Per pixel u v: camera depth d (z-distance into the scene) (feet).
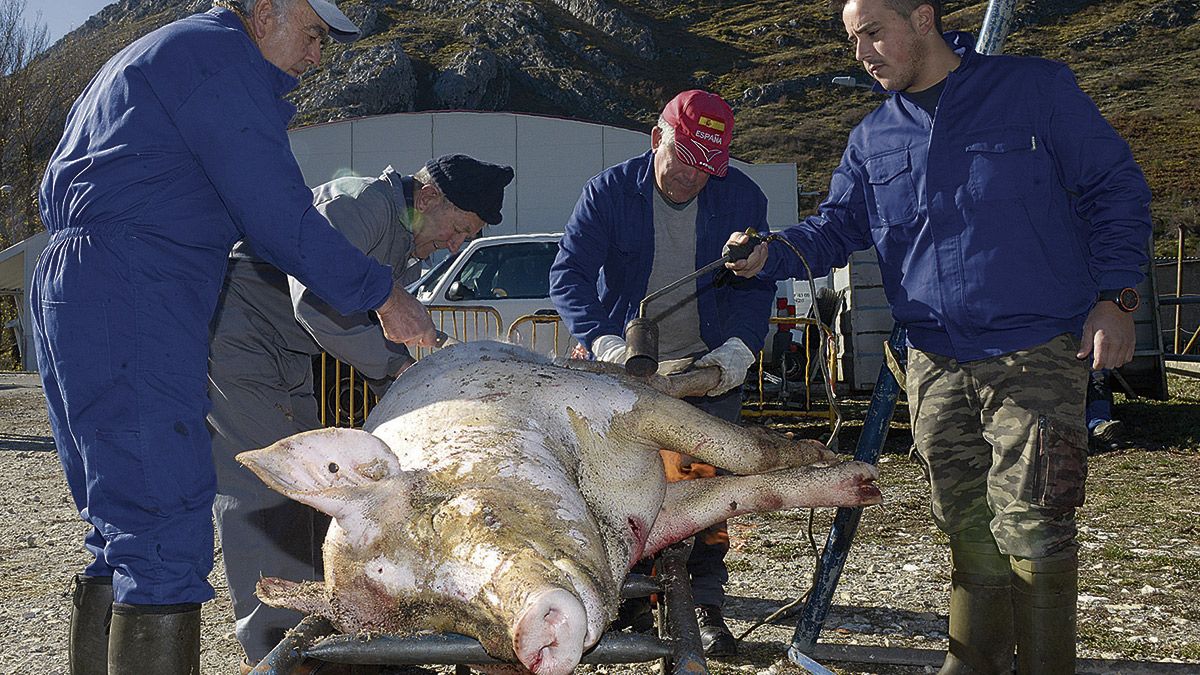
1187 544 19.27
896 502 23.38
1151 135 202.49
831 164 220.43
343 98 256.11
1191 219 145.18
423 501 8.11
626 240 14.49
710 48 326.65
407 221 12.46
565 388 10.11
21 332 85.76
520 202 80.38
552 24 326.24
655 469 10.42
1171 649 13.93
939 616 15.51
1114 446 30.60
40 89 126.62
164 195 9.63
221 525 11.86
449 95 273.13
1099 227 10.66
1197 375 45.42
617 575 9.48
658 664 13.75
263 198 9.56
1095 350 10.39
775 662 13.78
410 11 340.18
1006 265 10.77
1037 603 10.45
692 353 14.90
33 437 37.63
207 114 9.51
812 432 33.88
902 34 11.10
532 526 7.82
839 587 17.04
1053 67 11.01
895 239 11.75
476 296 32.60
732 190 14.64
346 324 11.50
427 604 7.84
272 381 12.16
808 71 290.76
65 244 9.61
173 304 9.65
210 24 10.04
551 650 6.89
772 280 13.12
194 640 9.66
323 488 8.13
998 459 10.72
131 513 9.55
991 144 10.93
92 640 10.39
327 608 8.46
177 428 9.62
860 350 35.17
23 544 20.84
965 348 11.05
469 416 9.28
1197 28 283.59
